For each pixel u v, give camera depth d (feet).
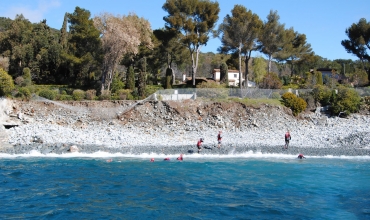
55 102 154.92
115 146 119.55
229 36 200.64
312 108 168.04
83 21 217.97
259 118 155.22
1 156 107.86
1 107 143.54
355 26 240.73
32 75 228.43
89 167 95.50
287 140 119.44
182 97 165.58
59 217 59.21
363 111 166.61
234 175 89.10
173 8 209.97
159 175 88.12
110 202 67.36
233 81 289.53
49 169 92.63
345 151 116.57
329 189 78.13
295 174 90.48
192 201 68.59
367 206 67.46
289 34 236.02
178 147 118.83
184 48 245.45
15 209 62.80
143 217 59.93
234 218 60.23
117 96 169.07
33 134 128.57
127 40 180.75
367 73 254.27
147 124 149.89
